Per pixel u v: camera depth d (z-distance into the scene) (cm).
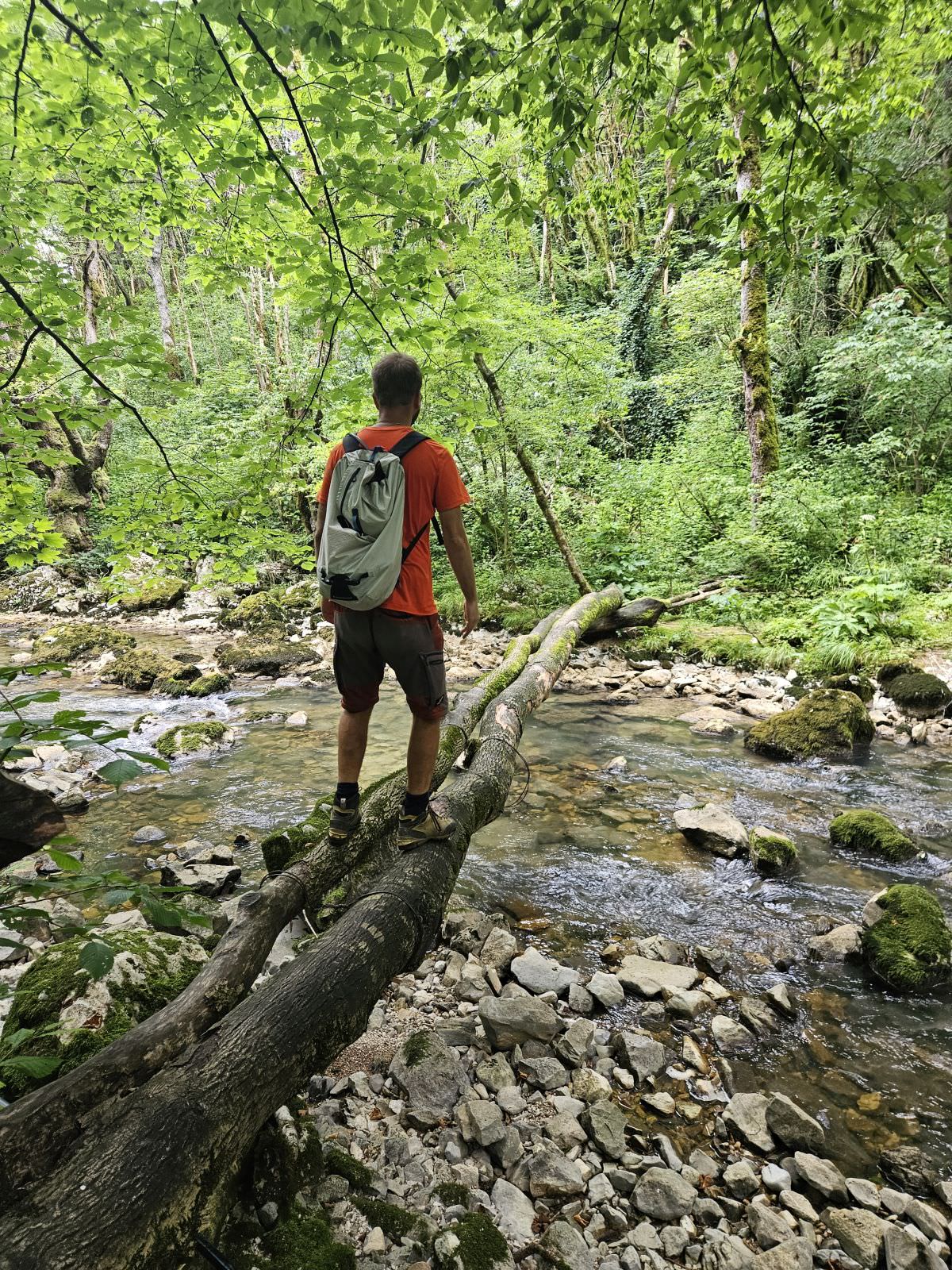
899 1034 300
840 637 829
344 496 215
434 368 419
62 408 360
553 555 1288
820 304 1327
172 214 427
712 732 717
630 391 1630
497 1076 265
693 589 1094
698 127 288
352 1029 212
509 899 414
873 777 583
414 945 245
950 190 353
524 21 232
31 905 365
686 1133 248
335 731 755
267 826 510
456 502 230
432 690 230
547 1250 196
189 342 2397
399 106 299
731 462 1261
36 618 1550
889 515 1000
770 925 384
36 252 353
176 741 689
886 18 227
